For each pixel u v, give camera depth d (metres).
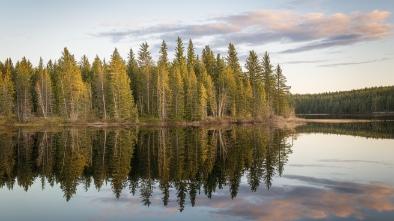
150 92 86.38
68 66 82.38
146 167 24.12
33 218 13.41
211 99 83.38
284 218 12.91
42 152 31.73
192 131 57.16
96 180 20.28
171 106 81.50
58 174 22.05
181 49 101.94
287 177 20.33
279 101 93.31
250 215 13.37
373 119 111.25
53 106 87.56
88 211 14.25
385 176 20.17
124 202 15.54
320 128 65.81
